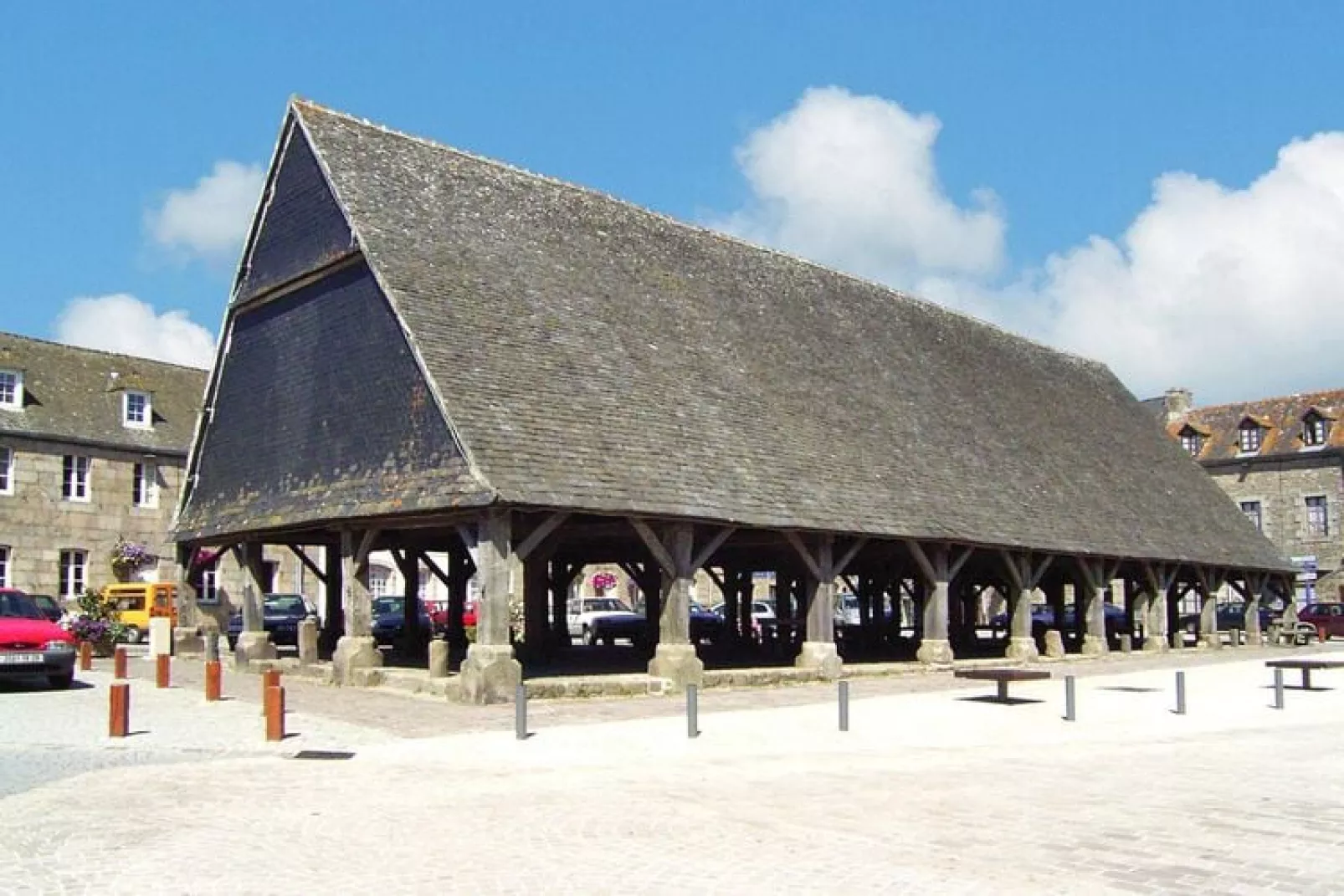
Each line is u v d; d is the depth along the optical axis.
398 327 18.86
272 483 21.66
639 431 19.69
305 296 21.59
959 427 29.17
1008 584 29.20
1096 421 37.50
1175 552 32.28
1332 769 11.80
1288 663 19.25
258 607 23.06
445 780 10.77
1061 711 17.12
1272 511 52.72
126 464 39.03
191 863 7.62
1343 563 50.50
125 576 38.19
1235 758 12.60
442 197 22.22
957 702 18.17
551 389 19.16
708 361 23.52
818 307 29.75
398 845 8.12
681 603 19.14
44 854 7.83
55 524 36.97
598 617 34.38
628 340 22.11
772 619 30.02
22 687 18.80
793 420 23.69
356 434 19.52
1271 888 7.09
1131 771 11.66
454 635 26.56
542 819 9.01
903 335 32.12
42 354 39.88
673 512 18.48
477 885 7.08
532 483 16.98
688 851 7.97
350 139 21.89
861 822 8.98
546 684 17.58
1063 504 29.50
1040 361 38.94
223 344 23.91
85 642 22.20
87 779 10.66
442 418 17.58
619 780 10.86
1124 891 7.01
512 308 20.45
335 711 15.79
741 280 28.11
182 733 13.56
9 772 11.00
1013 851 8.02
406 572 25.94
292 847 8.07
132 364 42.50
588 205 25.92
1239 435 54.44
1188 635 41.94
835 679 21.66
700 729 14.43
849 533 21.58
